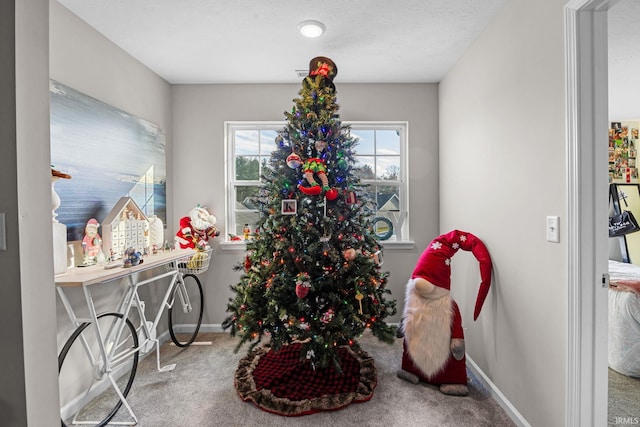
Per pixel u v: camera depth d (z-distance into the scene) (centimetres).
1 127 88
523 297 161
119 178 215
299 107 210
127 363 221
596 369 123
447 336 194
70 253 171
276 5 179
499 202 183
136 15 186
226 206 297
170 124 290
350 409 176
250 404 182
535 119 150
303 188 190
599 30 122
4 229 88
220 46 224
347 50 230
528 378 156
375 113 294
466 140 229
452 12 185
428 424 165
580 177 123
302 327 180
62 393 170
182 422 167
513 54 168
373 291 200
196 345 264
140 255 183
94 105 193
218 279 294
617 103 326
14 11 88
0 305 89
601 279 123
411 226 295
